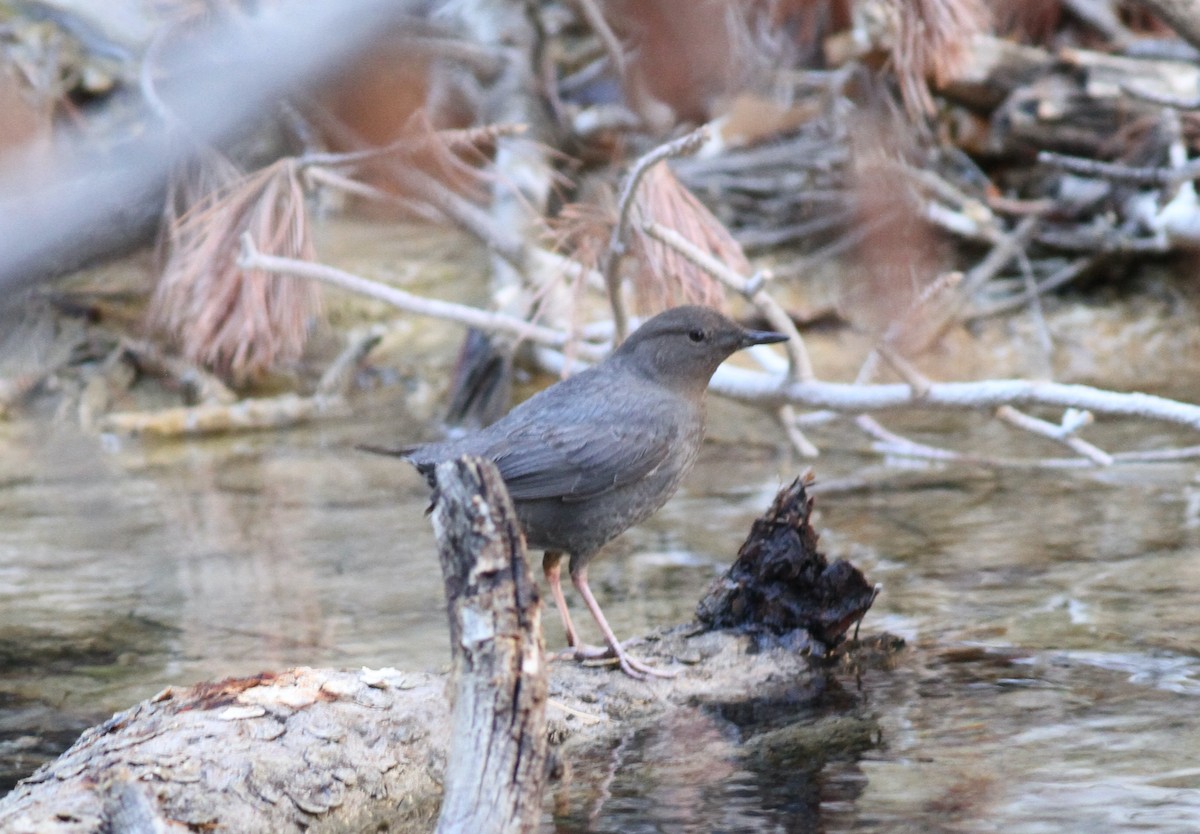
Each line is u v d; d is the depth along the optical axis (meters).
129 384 16.39
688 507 11.90
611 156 16.23
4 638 8.99
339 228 19.91
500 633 4.54
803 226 17.69
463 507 4.58
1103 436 13.55
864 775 6.14
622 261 12.15
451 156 11.36
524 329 12.30
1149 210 17.00
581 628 8.78
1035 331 16.62
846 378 15.56
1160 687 7.20
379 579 10.18
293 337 12.38
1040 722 6.74
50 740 7.12
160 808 5.43
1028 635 8.18
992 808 5.64
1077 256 17.83
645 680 7.40
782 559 7.86
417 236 19.66
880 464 13.02
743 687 7.43
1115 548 9.98
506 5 13.80
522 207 15.34
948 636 8.23
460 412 15.42
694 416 8.11
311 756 5.93
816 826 5.54
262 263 11.18
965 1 11.28
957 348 16.41
